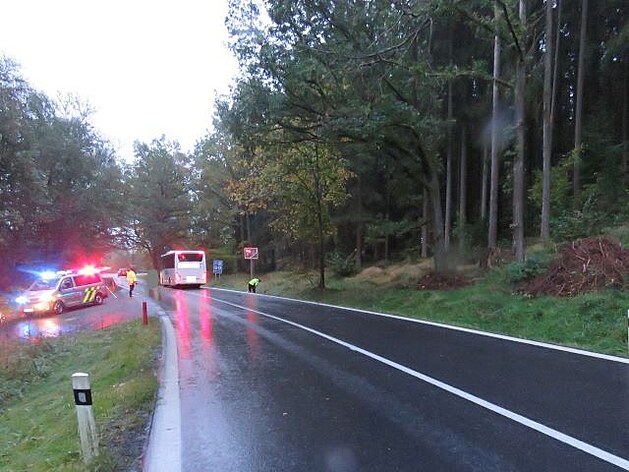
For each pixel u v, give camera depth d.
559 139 29.23
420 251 34.56
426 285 20.02
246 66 18.78
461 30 26.28
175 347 11.10
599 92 27.86
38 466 5.17
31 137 26.03
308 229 25.75
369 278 28.00
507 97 23.06
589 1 24.52
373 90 18.91
